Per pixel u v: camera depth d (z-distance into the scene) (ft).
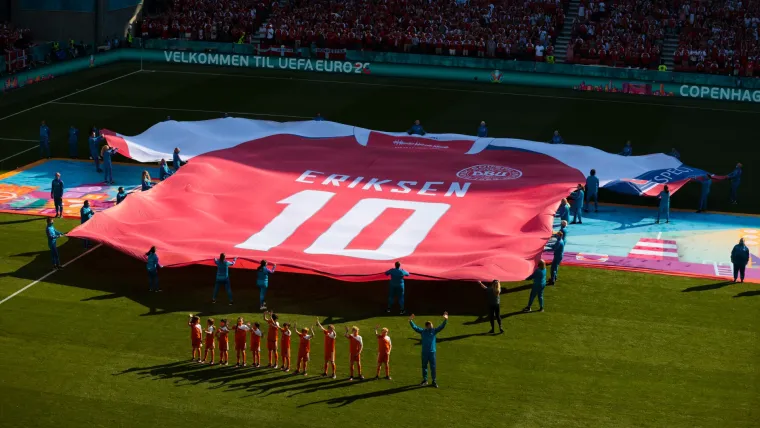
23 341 101.45
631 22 234.99
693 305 114.01
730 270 125.59
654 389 94.02
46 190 153.17
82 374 95.04
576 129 191.11
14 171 161.89
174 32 245.65
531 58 229.04
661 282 120.88
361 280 111.75
